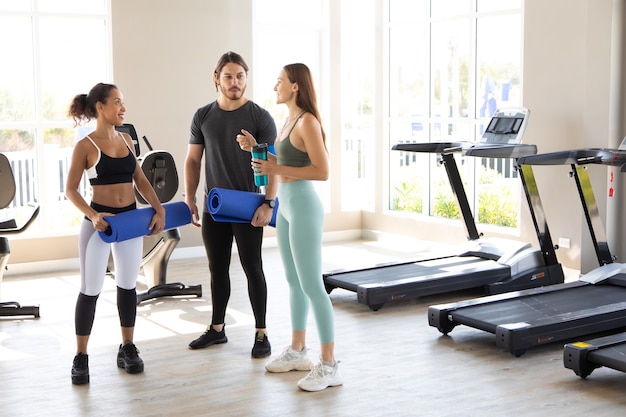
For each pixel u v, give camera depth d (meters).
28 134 7.29
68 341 5.07
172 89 7.71
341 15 8.53
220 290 4.85
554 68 6.76
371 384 4.23
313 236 4.04
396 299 5.78
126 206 4.25
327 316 4.13
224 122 4.59
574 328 4.77
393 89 8.53
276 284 6.59
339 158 8.73
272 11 8.36
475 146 6.21
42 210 7.35
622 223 6.61
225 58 4.57
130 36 7.49
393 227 8.59
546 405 3.92
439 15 7.89
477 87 7.58
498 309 5.10
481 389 4.15
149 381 4.30
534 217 6.31
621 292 5.45
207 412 3.86
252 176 4.64
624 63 6.41
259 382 4.27
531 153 6.11
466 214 6.81
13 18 7.13
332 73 8.56
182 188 7.86
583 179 5.71
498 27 7.32
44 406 3.96
